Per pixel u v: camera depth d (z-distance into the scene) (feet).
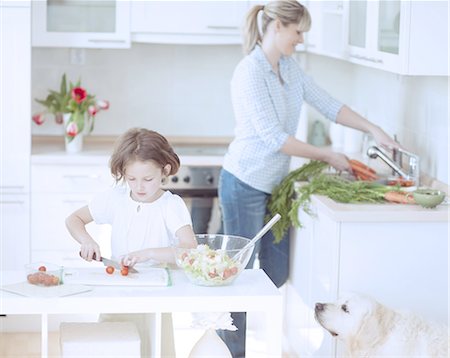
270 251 14.73
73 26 16.39
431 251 11.86
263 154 13.80
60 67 17.72
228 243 9.32
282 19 13.39
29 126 15.47
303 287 13.79
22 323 15.93
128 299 8.18
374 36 13.38
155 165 9.30
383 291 11.86
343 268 11.77
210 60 18.17
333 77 18.17
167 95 18.16
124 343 8.31
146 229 9.81
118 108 18.04
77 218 9.97
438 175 13.61
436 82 13.65
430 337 9.84
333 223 11.82
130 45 16.63
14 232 15.74
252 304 8.37
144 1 16.49
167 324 9.59
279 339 8.43
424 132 14.21
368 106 17.24
